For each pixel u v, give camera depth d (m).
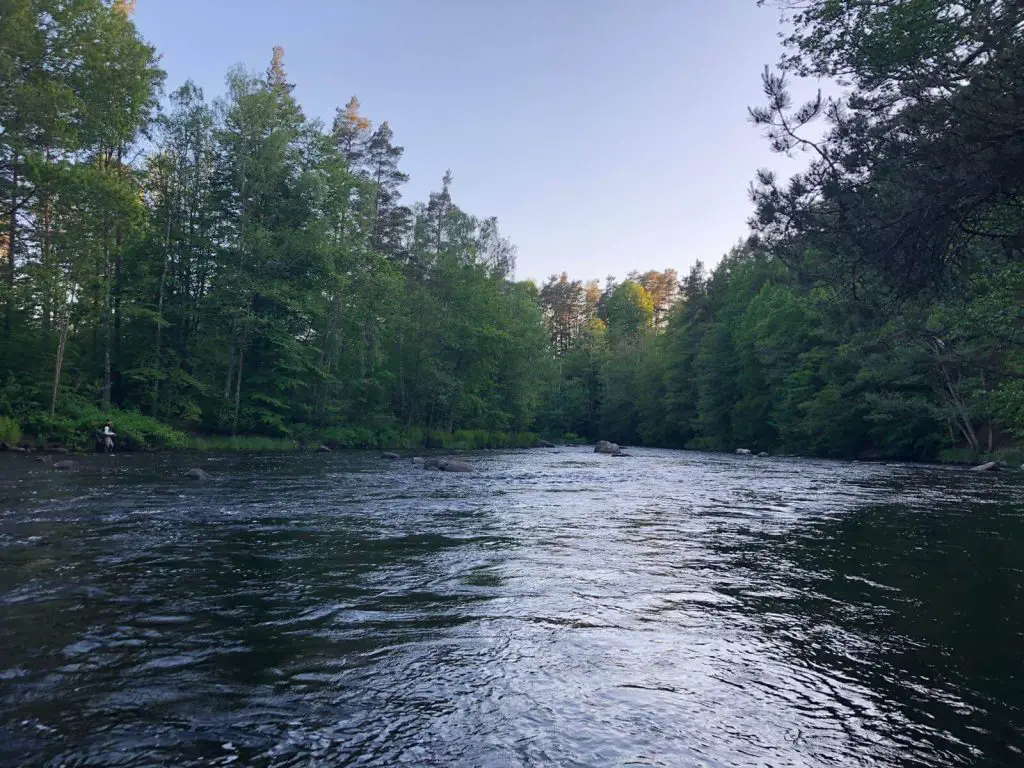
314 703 4.09
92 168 26.14
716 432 59.69
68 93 24.14
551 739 3.67
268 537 9.44
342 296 41.00
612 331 95.56
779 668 4.86
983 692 4.47
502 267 62.00
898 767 3.44
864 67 10.10
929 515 13.28
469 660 4.88
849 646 5.37
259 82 36.69
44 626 5.41
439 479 20.11
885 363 30.91
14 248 27.12
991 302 13.29
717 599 6.72
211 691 4.23
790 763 3.47
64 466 20.27
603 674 4.66
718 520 12.28
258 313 37.16
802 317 46.72
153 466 21.39
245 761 3.38
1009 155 6.88
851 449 44.34
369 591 6.71
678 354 66.31
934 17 9.14
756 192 9.99
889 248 8.67
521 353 59.44
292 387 39.06
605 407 80.38
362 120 57.59
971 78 7.61
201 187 36.31
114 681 4.36
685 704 4.20
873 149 8.64
